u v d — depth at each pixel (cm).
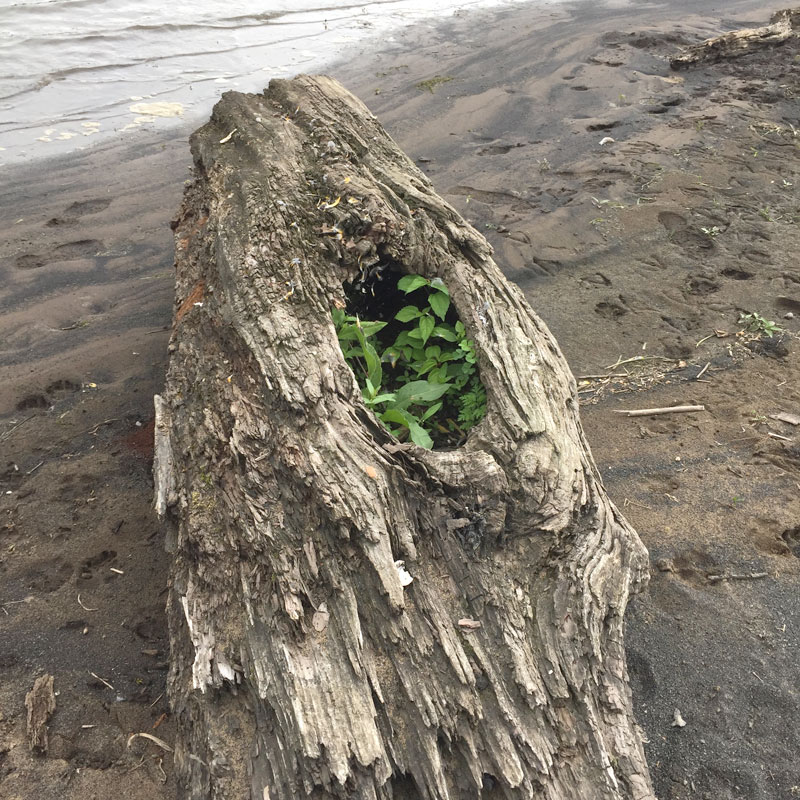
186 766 93
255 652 93
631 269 199
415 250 136
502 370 118
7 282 195
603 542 105
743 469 145
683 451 149
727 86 304
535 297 190
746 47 329
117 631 120
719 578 127
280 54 346
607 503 113
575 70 324
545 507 104
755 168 242
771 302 187
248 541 100
